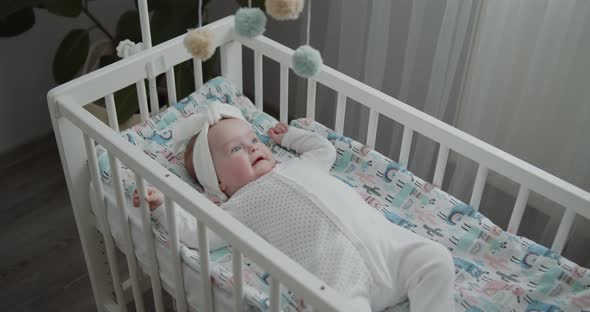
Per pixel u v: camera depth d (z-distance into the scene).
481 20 1.67
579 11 1.51
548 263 1.31
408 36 1.83
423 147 1.87
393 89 2.03
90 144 1.32
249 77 2.65
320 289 0.95
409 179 1.50
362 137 2.09
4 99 2.31
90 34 2.46
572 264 1.30
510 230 1.39
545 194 1.26
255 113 1.67
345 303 0.93
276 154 1.61
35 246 2.00
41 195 2.20
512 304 1.28
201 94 1.64
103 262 1.63
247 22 1.10
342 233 1.29
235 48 1.67
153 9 2.06
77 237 2.04
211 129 1.48
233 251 1.09
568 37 1.55
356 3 1.88
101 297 1.69
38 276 1.91
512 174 1.29
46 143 2.44
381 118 2.05
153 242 1.34
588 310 1.23
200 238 1.16
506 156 1.29
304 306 1.18
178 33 2.01
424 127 1.38
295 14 1.01
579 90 1.61
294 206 1.34
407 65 1.86
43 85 2.41
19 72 2.30
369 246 1.29
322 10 2.16
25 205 2.15
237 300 1.16
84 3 2.21
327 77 1.50
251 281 1.27
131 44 1.52
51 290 1.87
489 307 1.27
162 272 1.38
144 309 1.68
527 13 1.60
